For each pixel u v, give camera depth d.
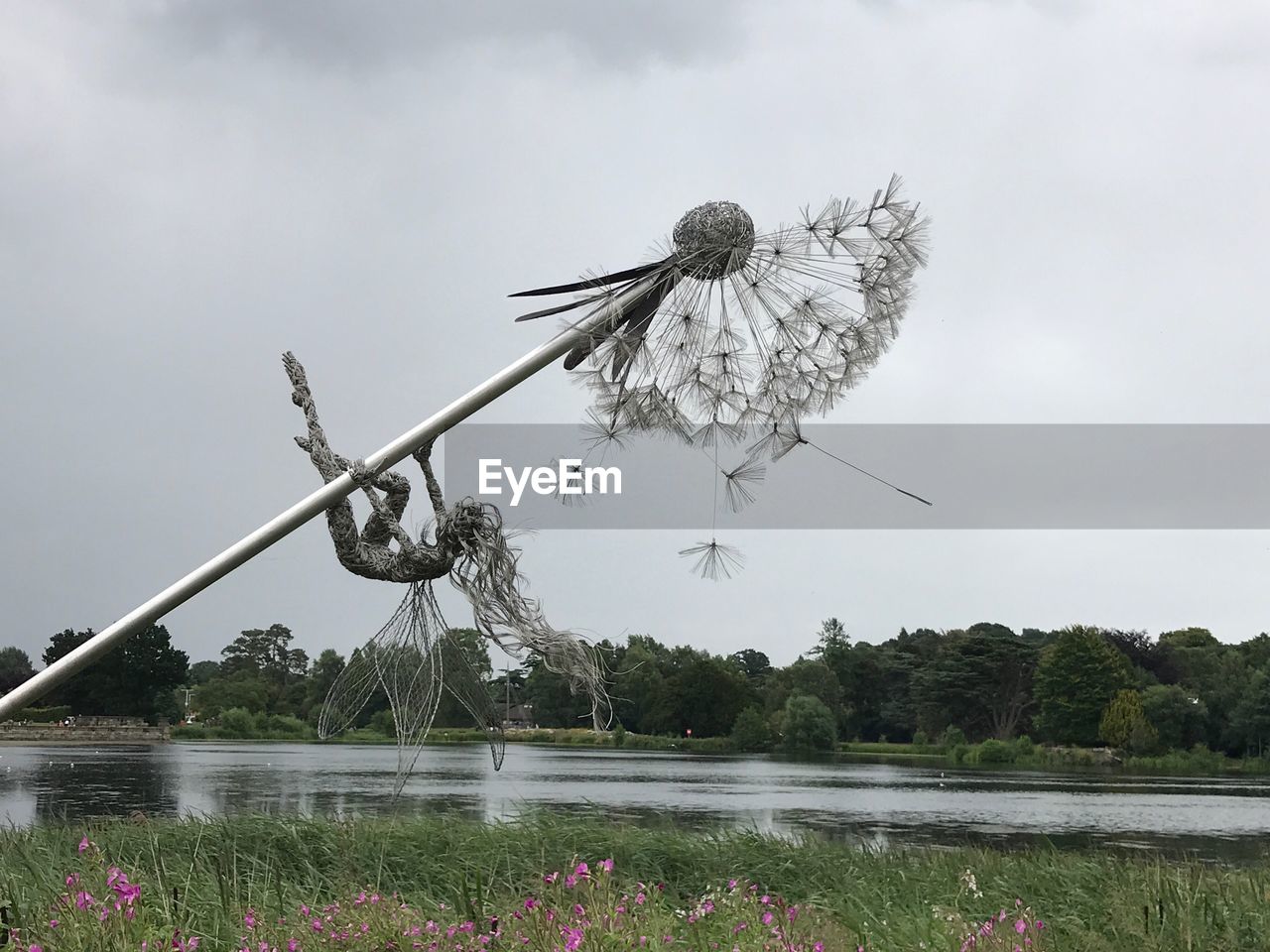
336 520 5.77
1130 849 22.89
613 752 77.88
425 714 5.84
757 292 6.30
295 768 48.66
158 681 88.69
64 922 7.21
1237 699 81.31
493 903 8.63
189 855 11.79
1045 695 84.62
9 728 80.62
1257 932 9.01
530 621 5.72
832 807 31.95
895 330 6.37
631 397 6.23
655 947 7.00
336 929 7.46
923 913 9.62
